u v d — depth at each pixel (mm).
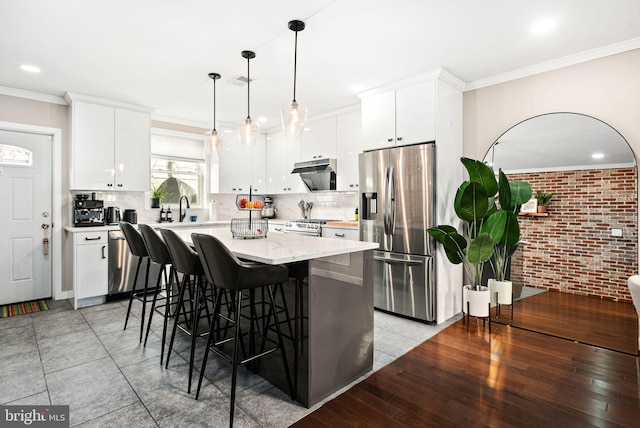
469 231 3215
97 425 1746
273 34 2549
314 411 1881
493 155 3400
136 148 4316
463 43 2693
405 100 3443
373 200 3748
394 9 2221
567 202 3000
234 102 4219
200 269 2166
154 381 2174
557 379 2195
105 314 3494
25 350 2625
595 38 2607
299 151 5168
